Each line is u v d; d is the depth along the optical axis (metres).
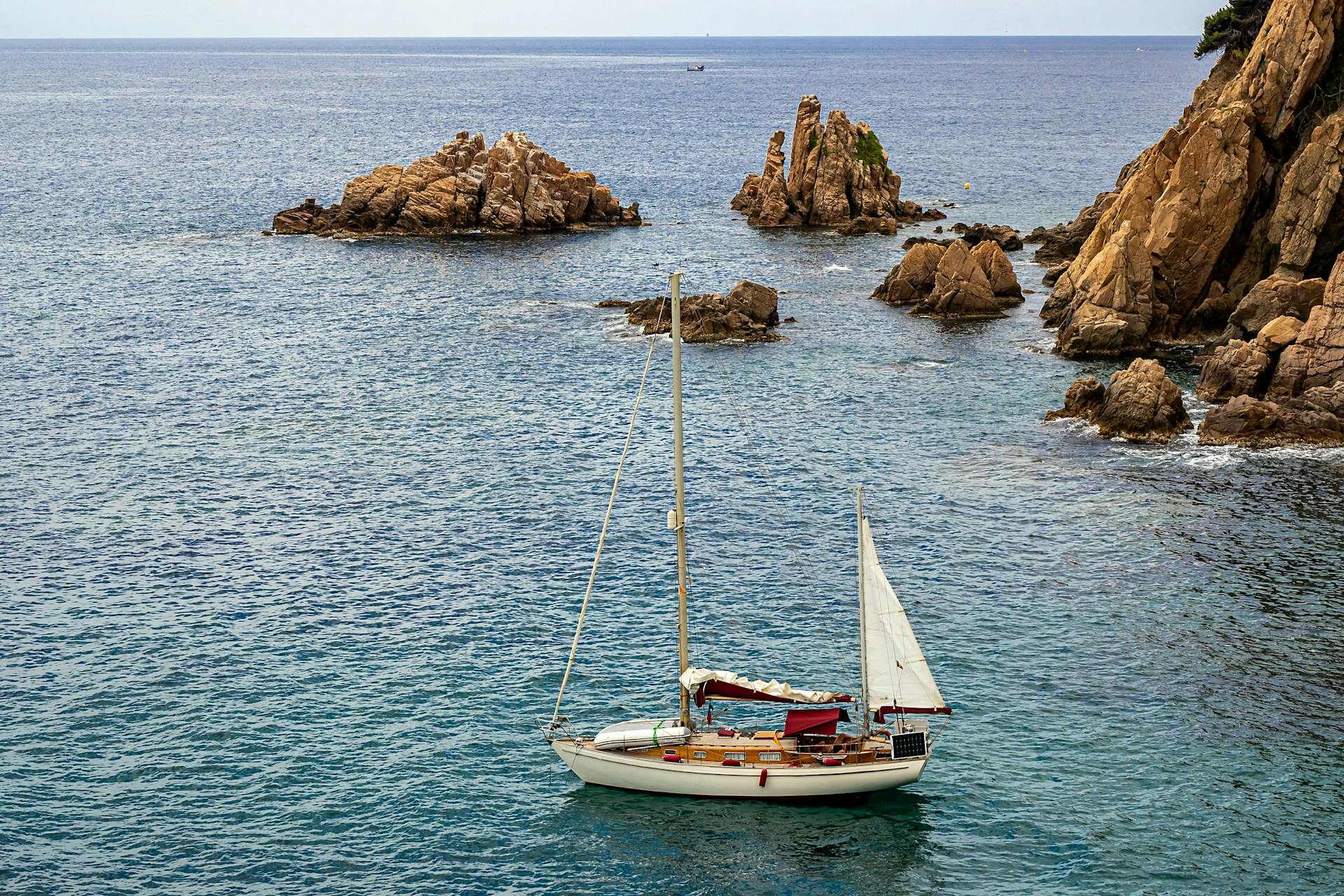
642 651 59.66
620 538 72.81
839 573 68.00
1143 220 112.75
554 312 128.12
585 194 177.88
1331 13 105.88
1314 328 89.12
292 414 95.56
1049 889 42.94
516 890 43.22
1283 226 104.25
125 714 53.91
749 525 74.50
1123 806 47.38
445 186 171.62
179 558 69.81
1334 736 51.62
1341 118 102.06
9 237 164.88
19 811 47.12
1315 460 81.94
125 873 43.94
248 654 59.22
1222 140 104.94
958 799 47.81
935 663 57.91
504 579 67.38
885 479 81.31
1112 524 73.12
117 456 85.81
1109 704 54.38
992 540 71.50
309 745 51.78
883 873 43.72
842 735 47.88
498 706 54.81
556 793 48.53
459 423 93.69
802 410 95.88
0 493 78.88
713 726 53.03
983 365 107.12
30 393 99.31
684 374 105.75
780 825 46.34
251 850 45.19
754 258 155.12
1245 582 65.44
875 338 116.69
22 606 63.75
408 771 49.94
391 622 62.44
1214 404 92.31
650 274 146.00
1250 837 45.53
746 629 61.72
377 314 127.06
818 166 179.00
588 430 92.25
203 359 110.00
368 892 43.06
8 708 54.16
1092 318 108.31
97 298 131.75
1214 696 54.72
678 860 44.50
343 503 78.12
